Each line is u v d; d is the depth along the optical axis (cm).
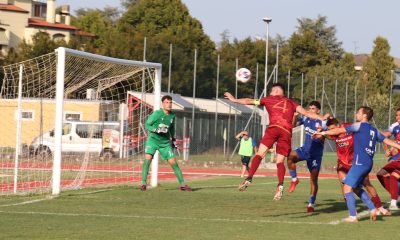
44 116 5838
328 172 5934
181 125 6962
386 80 13725
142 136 4384
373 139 2089
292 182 2456
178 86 8162
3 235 1702
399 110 2544
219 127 7456
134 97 4344
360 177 2095
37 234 1725
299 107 2184
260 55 11538
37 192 2920
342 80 9000
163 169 5388
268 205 2556
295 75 12250
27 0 12131
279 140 2162
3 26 10981
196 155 7050
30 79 3650
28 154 4731
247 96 8900
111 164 4816
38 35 9094
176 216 2159
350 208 2106
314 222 2070
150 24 12088
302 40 13725
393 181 2481
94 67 3238
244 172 4716
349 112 8806
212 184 3703
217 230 1850
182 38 11062
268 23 6644
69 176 4050
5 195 2784
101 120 5547
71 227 1856
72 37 11156
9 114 5975
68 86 3606
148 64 3338
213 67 8469
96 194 2844
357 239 1742
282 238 1730
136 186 3353
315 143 2378
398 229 1942
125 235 1731
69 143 5672
